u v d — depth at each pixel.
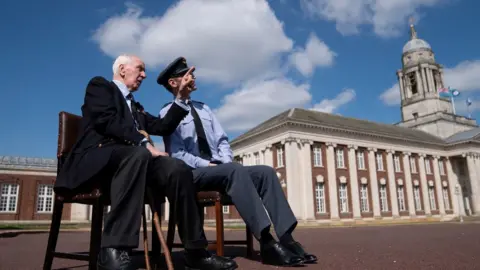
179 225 2.78
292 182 33.12
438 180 45.97
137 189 2.55
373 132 39.53
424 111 54.22
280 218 3.19
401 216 40.53
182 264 3.50
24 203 37.38
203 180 3.28
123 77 3.36
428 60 55.75
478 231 13.41
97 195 2.74
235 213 41.28
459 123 53.94
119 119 2.78
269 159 36.53
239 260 3.70
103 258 2.42
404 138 42.69
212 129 3.99
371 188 38.38
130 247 2.46
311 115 40.19
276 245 3.17
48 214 38.34
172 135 3.65
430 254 4.55
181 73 3.69
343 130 37.12
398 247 5.93
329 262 3.53
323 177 34.94
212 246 3.88
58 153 3.00
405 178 42.25
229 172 3.17
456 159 49.16
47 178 39.06
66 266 3.77
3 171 37.16
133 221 2.49
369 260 3.77
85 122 2.92
